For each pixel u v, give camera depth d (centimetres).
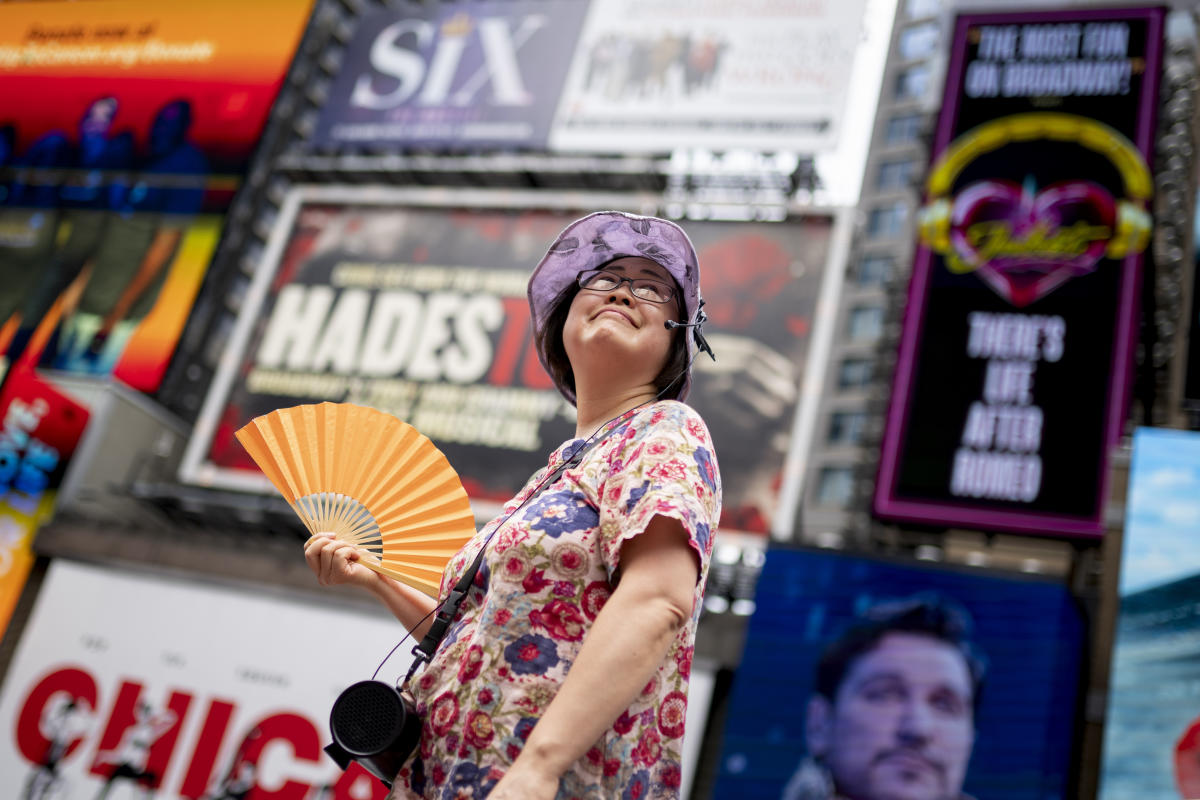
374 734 164
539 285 236
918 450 1355
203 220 1931
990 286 1432
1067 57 1559
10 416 1617
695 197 1734
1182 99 1583
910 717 1108
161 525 1711
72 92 2123
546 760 144
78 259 1948
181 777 1322
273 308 1803
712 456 173
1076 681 1118
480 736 159
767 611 1196
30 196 2042
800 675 1157
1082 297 1395
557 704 148
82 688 1409
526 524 170
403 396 1670
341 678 1339
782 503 1452
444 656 171
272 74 2034
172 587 1452
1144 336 1427
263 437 221
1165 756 1013
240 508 1602
